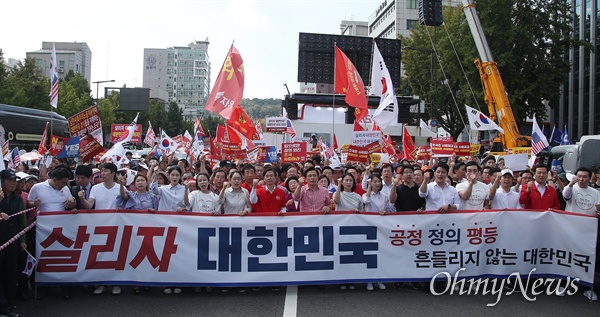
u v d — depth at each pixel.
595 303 6.35
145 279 6.56
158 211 6.64
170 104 81.88
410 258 6.81
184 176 8.31
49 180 6.76
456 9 39.41
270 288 6.96
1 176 5.87
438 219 6.84
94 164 11.49
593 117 37.19
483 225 6.85
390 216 6.82
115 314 5.87
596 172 7.56
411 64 40.69
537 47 33.59
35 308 6.10
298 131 34.31
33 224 6.37
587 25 38.12
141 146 43.84
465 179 8.41
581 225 6.64
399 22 74.12
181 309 6.05
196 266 6.62
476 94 31.58
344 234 6.79
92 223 6.55
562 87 42.06
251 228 6.71
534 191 7.35
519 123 33.97
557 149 15.91
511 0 32.03
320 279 6.73
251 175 7.96
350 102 13.83
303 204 7.16
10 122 18.42
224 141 12.53
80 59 109.00
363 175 9.54
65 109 42.88
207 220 6.68
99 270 6.53
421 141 35.66
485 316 5.82
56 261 6.47
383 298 6.52
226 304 6.25
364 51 34.25
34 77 40.19
